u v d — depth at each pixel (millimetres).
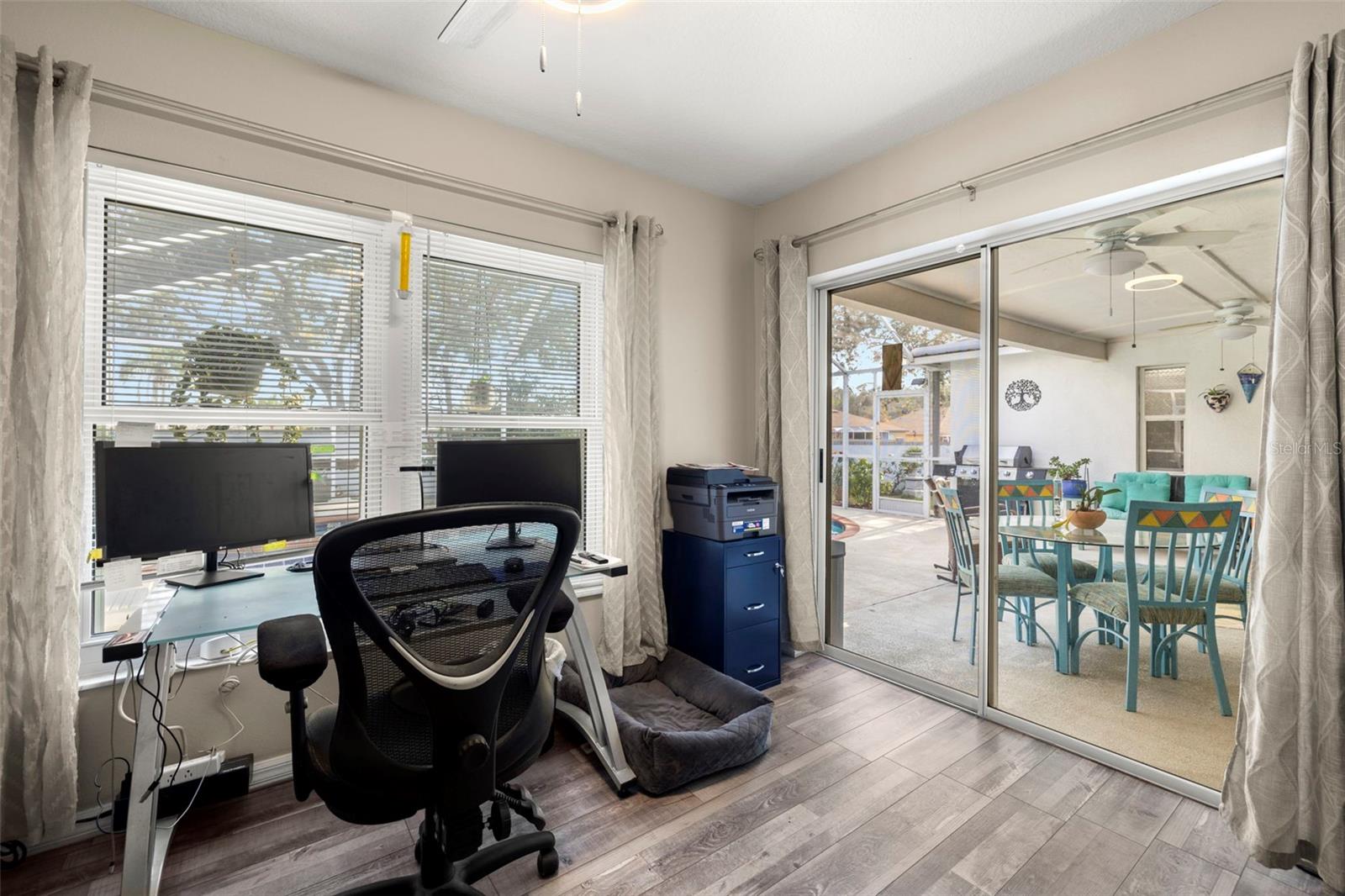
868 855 1581
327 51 1988
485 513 1082
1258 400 2311
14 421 1508
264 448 1843
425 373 2340
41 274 1521
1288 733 1496
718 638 2676
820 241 3010
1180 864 1552
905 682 2746
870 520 3006
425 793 1104
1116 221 2172
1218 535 2246
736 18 1821
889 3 1754
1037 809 1786
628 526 2680
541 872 1487
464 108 2346
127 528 1570
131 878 1293
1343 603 1452
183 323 1879
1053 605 2900
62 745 1551
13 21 1578
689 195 3107
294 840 1637
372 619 1021
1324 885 1456
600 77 2143
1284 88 1605
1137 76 1923
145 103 1734
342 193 2107
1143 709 2350
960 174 2418
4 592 1463
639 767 1883
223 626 1326
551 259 2676
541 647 1304
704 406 3164
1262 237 2113
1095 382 2750
